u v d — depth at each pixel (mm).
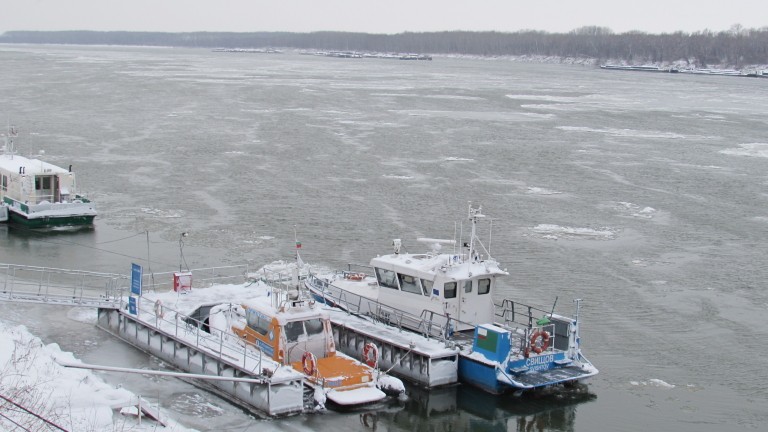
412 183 61781
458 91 160250
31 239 44219
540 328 26828
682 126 105750
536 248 45312
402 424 24062
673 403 26625
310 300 26484
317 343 26156
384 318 29719
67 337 29500
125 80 160875
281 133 86750
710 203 58000
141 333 28797
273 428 22812
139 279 30172
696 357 30688
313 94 140875
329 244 44500
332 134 87312
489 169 69000
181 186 58156
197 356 26281
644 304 36562
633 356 30578
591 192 60844
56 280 36625
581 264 42469
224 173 63344
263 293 32656
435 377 26219
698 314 35500
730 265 43094
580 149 82188
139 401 20312
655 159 76750
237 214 50594
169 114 101438
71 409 19859
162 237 45156
